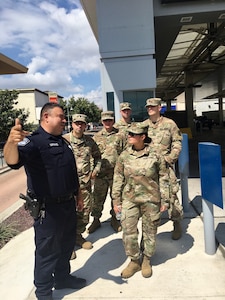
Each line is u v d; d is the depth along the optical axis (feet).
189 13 23.73
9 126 80.74
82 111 188.34
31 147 8.10
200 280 9.52
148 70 23.18
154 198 9.82
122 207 10.10
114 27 23.09
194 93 103.45
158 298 8.75
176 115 74.13
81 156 12.34
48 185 8.38
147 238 10.02
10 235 15.39
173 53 52.47
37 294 8.72
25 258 12.40
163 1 23.31
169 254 11.37
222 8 23.43
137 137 9.78
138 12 22.90
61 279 9.53
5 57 16.43
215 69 65.72
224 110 120.06
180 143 12.62
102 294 9.16
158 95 124.88
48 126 8.59
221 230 12.61
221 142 52.60
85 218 12.48
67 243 9.30
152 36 22.98
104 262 11.25
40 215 8.39
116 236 13.66
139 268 10.23
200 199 17.58
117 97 23.52
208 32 37.50
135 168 9.76
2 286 10.34
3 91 83.05
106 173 14.07
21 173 46.65
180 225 12.91
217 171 9.85
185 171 15.33
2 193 30.89
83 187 12.32
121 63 23.32
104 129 14.70
